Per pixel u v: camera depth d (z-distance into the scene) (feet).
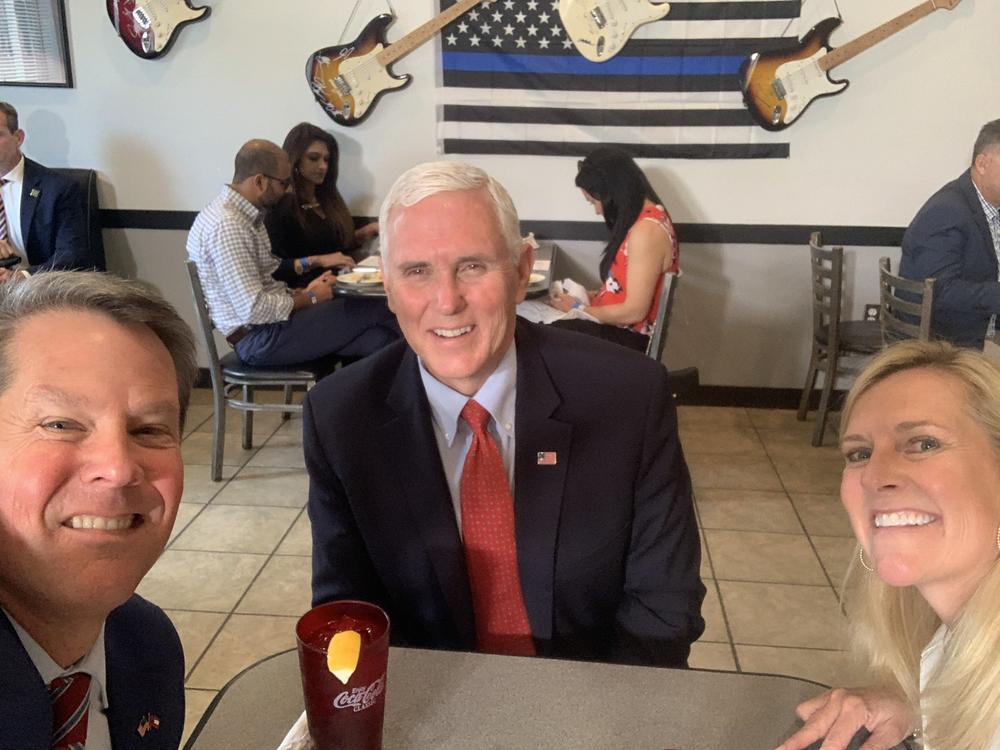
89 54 12.87
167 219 13.51
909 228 10.89
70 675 2.66
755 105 12.26
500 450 4.21
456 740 3.09
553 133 12.71
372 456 4.14
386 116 12.87
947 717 2.87
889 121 12.21
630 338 10.25
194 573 8.83
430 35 12.44
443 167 3.82
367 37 12.51
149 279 13.83
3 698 2.27
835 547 9.49
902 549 2.86
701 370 13.52
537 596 4.20
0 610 2.40
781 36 12.02
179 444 2.60
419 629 4.38
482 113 12.72
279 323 10.48
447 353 3.89
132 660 3.05
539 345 4.33
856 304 13.00
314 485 4.26
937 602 3.00
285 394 12.44
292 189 12.17
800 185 12.59
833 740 3.17
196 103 13.01
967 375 2.94
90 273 2.56
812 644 7.88
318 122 12.96
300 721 3.18
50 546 2.32
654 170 12.72
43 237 12.23
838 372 12.17
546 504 4.14
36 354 2.33
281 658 3.62
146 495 2.44
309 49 12.66
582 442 4.17
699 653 7.75
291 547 9.35
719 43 12.12
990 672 2.77
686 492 4.40
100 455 2.32
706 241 12.92
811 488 10.86
